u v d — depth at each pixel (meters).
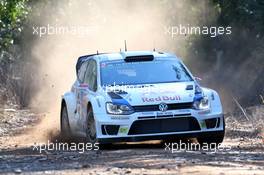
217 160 30.31
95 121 36.34
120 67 39.22
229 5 83.00
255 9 80.75
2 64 71.38
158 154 32.75
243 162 29.77
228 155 32.34
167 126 36.06
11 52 74.69
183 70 39.34
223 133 36.94
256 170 27.55
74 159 31.83
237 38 82.06
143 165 28.88
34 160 32.12
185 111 36.09
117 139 35.91
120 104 36.12
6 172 27.91
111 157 32.03
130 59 39.69
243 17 81.31
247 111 55.66
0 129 53.69
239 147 37.09
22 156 34.38
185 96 36.56
